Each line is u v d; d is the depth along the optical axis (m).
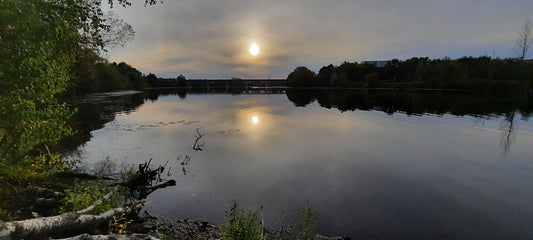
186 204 7.77
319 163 11.98
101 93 68.94
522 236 6.27
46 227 4.43
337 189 9.01
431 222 6.91
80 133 17.77
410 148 14.90
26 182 7.30
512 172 10.86
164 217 6.97
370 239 6.13
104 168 10.70
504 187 9.26
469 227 6.67
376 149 14.66
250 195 8.45
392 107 37.34
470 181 9.86
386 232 6.43
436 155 13.45
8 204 6.04
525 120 24.53
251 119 26.42
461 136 18.31
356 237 6.20
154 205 7.67
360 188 9.12
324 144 15.80
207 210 7.41
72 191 7.13
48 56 5.43
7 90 4.90
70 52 6.80
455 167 11.53
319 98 58.84
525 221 6.95
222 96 70.69
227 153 13.57
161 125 22.22
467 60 86.06
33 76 5.03
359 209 7.59
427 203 8.01
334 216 7.16
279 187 9.13
